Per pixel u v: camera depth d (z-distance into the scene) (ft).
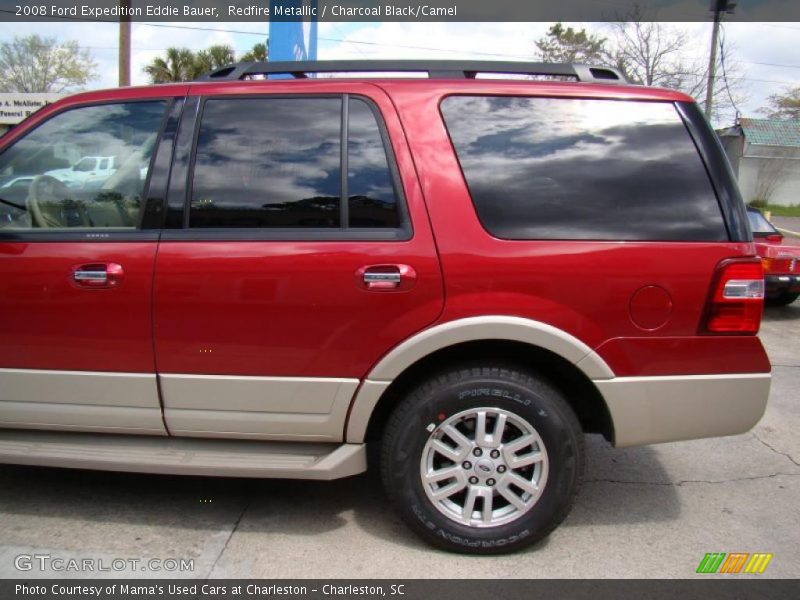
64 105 9.50
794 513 10.33
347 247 8.52
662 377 8.53
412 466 8.71
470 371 8.66
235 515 9.96
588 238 8.46
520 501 8.79
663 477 11.62
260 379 8.75
